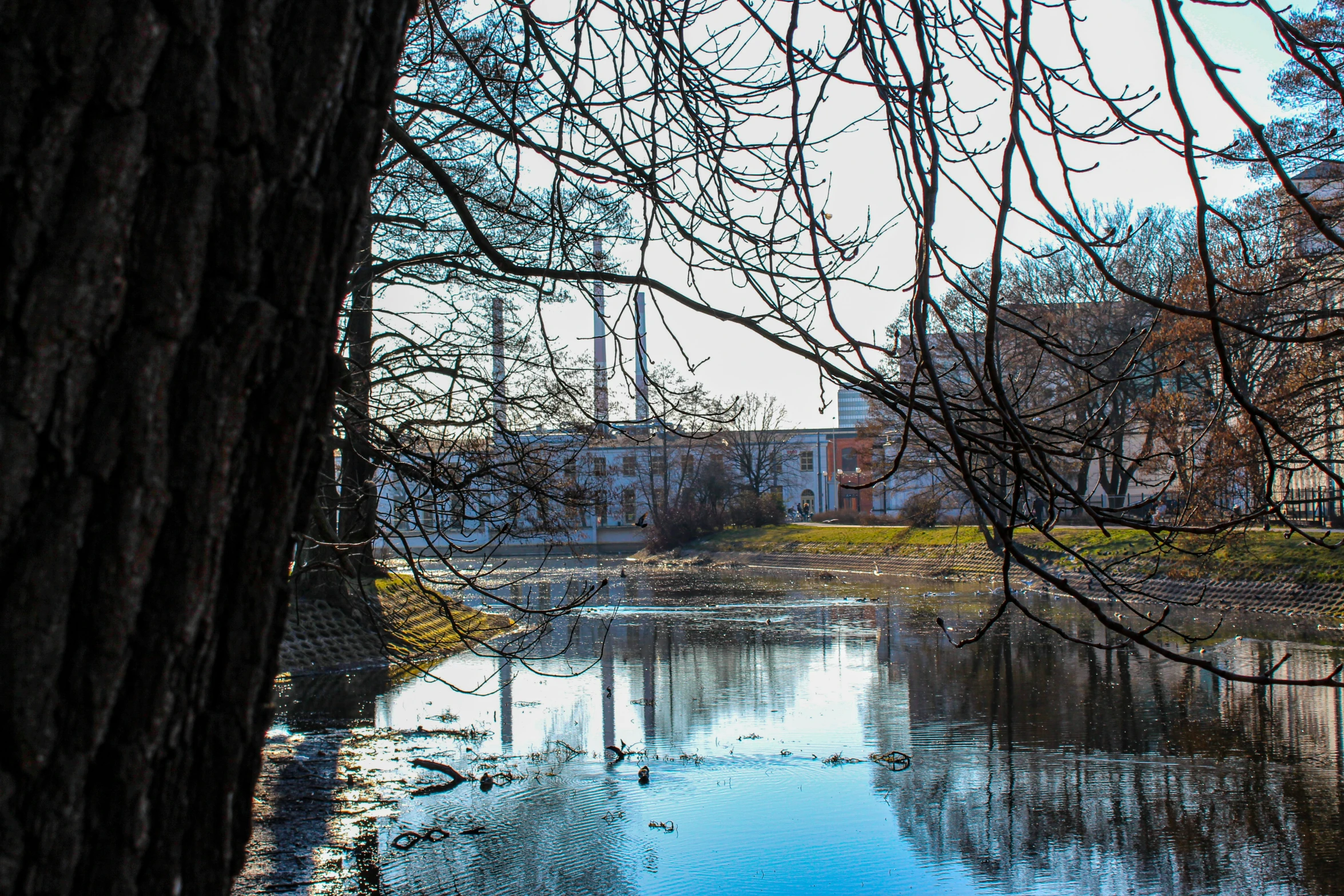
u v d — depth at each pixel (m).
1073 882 9.19
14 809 1.10
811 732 14.91
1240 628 23.64
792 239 4.27
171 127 1.18
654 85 3.93
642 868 9.46
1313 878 9.16
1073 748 13.77
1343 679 17.64
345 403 7.41
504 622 28.14
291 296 1.29
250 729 1.29
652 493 59.91
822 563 48.22
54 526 1.11
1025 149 2.36
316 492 1.41
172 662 1.18
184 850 1.23
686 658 22.09
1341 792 11.59
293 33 1.28
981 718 15.72
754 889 8.88
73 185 1.13
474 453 8.55
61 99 1.13
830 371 3.13
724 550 55.56
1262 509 2.71
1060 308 26.05
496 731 15.09
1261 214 16.53
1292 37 2.71
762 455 62.91
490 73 5.84
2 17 1.13
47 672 1.11
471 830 10.37
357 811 10.96
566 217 5.64
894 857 9.79
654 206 3.98
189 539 1.19
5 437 1.09
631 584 40.97
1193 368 13.57
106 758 1.15
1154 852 9.86
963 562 40.69
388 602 24.06
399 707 16.98
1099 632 24.28
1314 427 17.30
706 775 12.60
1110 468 33.69
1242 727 14.73
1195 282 16.86
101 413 1.14
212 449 1.21
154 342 1.16
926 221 2.29
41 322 1.10
